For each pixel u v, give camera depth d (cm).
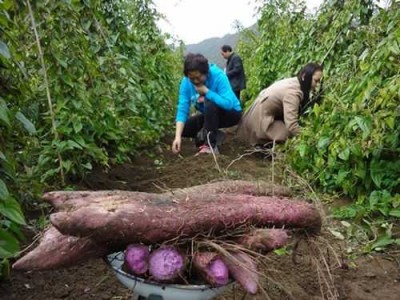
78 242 129
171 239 132
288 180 225
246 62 973
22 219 180
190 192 152
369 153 299
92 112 337
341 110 317
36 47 270
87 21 316
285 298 203
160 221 129
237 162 403
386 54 283
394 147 294
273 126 445
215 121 432
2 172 204
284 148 364
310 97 427
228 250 136
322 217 180
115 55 373
